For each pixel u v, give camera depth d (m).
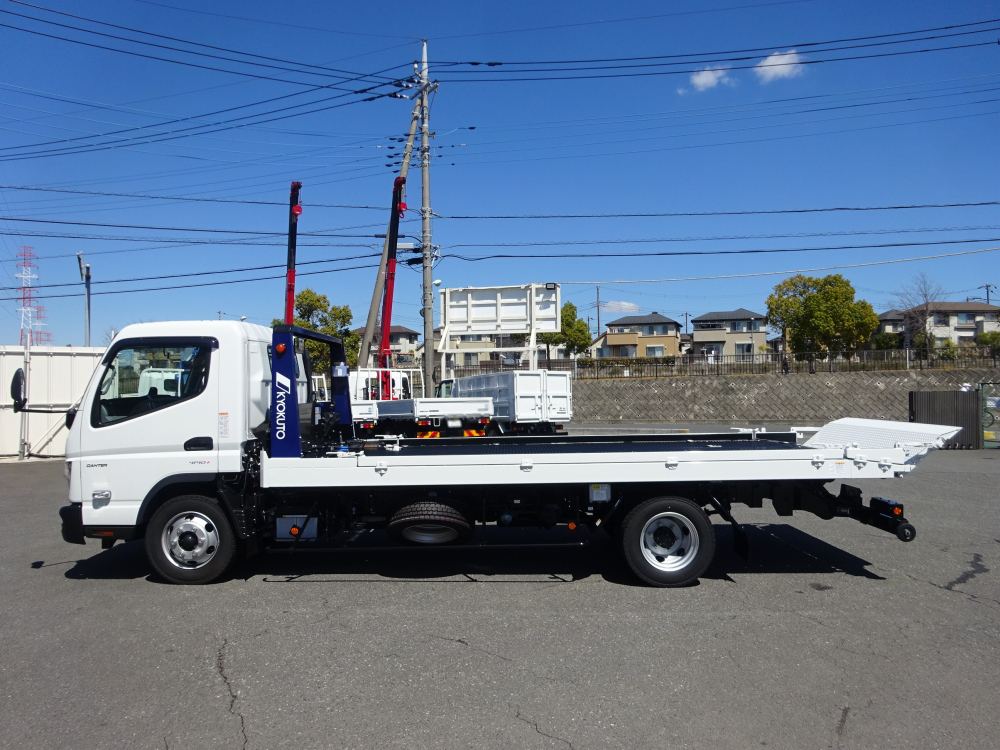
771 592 6.00
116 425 6.21
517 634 5.02
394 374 21.09
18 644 4.90
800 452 6.07
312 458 6.09
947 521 8.98
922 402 19.39
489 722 3.72
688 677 4.27
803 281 43.28
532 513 6.51
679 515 6.10
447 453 6.85
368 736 3.58
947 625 5.16
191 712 3.86
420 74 20.91
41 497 11.83
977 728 3.64
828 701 3.95
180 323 6.34
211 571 6.24
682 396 33.09
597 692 4.07
